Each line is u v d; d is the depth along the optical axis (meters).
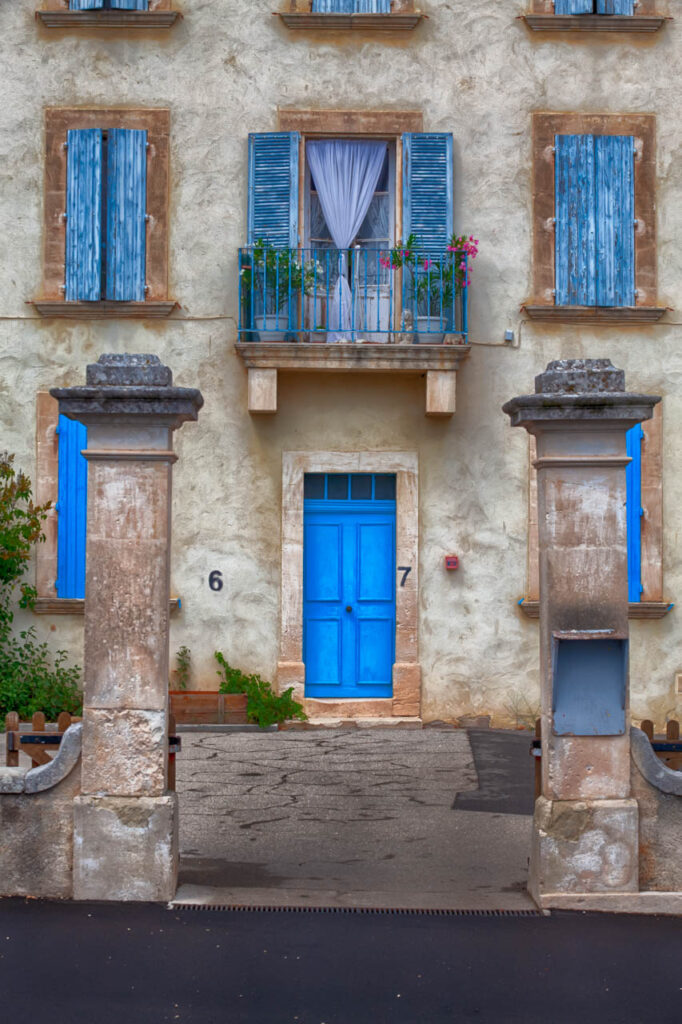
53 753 8.30
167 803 7.09
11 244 13.48
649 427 13.58
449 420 13.65
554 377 7.18
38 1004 5.73
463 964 6.30
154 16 13.52
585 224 13.62
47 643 13.41
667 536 13.59
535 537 13.59
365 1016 5.68
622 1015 5.73
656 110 13.72
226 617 13.54
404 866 8.09
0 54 13.55
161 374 7.16
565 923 6.90
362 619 13.80
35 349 13.48
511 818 9.42
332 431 13.63
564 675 7.12
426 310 13.43
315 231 13.93
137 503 7.14
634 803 7.11
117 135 13.53
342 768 11.19
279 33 13.69
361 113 13.66
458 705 13.56
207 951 6.40
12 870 7.16
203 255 13.57
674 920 6.97
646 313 13.57
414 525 13.61
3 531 12.89
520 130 13.70
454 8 13.75
